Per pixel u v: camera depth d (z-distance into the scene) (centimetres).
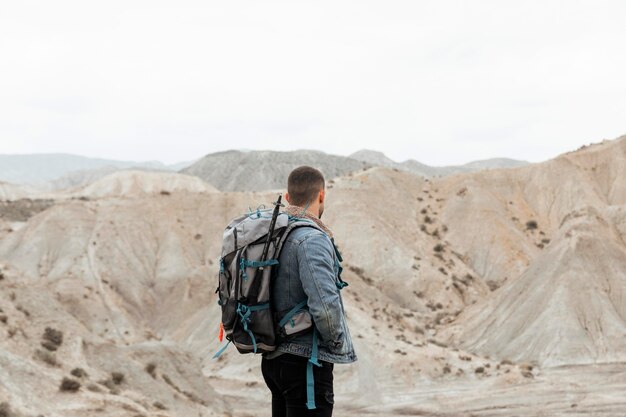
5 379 2953
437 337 9019
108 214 11144
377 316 9025
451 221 12556
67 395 3119
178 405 4141
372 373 6969
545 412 5381
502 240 11775
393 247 11338
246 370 7512
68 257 9994
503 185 13438
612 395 5747
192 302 9700
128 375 4050
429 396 6328
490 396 6097
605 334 7519
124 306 9462
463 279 10938
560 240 9006
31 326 3931
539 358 7406
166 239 10994
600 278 8319
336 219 12006
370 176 13438
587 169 13125
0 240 10788
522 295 8662
